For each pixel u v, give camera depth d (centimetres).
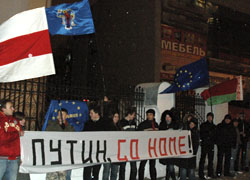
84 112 630
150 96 766
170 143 619
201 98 959
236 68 2609
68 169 468
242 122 922
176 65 2166
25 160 428
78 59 2492
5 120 403
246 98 2583
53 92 584
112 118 572
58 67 2455
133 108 683
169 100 793
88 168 518
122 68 2289
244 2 2705
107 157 518
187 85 728
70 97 626
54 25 474
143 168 603
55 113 563
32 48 430
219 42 2500
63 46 2417
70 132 477
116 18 2433
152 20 2094
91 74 2278
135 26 2227
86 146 492
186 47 2244
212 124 757
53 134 459
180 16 2223
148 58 2089
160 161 645
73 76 2427
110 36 2470
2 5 670
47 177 460
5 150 396
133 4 2273
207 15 2423
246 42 2739
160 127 664
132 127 621
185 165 627
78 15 483
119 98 712
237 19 2662
